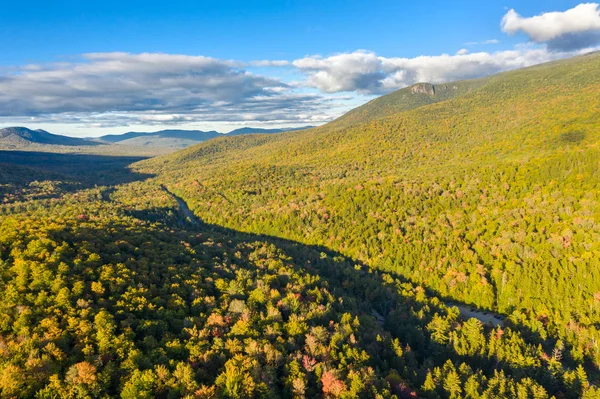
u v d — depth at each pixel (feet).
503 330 364.17
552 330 363.56
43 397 182.50
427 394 248.11
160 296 294.87
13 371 185.78
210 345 243.60
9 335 216.74
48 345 207.31
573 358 322.75
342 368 242.99
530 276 436.35
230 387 204.64
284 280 383.45
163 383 203.51
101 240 379.55
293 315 292.61
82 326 227.81
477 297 454.40
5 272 269.44
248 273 372.79
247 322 269.03
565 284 409.90
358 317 342.23
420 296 431.02
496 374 265.95
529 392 249.34
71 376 192.54
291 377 225.35
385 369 271.08
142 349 228.84
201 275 353.72
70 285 269.44
